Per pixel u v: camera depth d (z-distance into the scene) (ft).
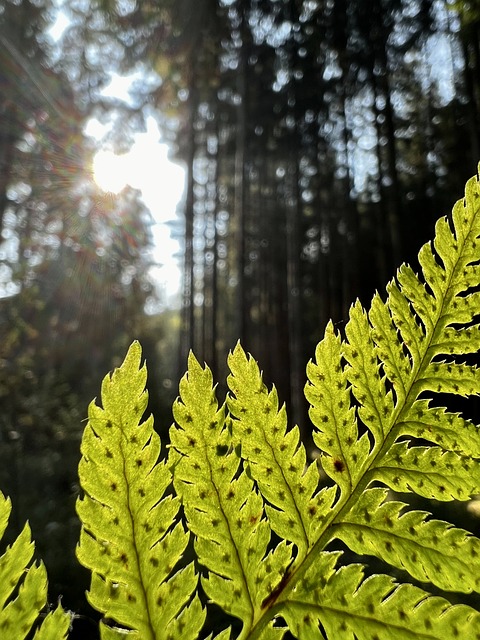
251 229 85.20
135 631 1.94
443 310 2.57
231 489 2.24
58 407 31.89
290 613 2.12
